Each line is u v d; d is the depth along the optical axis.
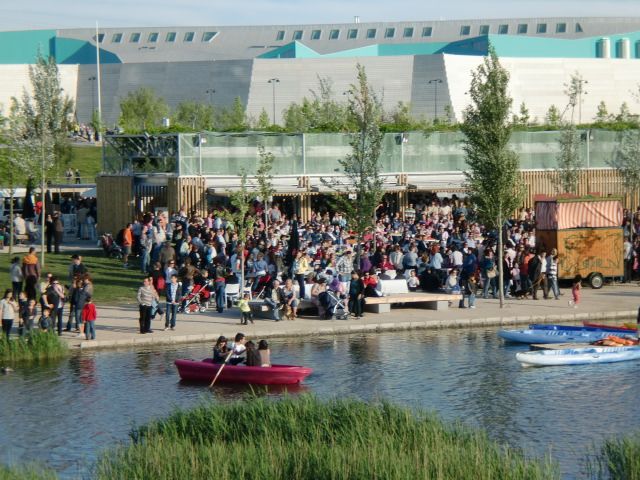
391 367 36.66
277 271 48.00
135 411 31.38
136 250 59.09
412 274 49.38
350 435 26.67
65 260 57.44
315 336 41.94
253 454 25.55
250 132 67.75
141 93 158.25
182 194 63.66
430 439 26.47
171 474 24.55
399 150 70.81
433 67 169.50
